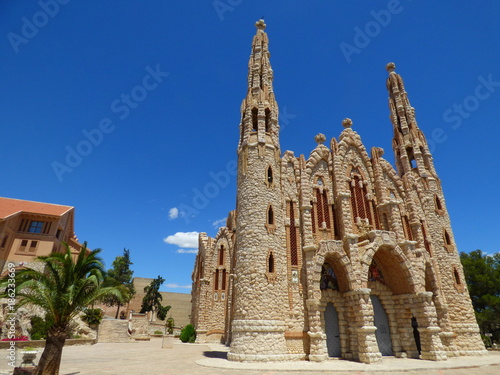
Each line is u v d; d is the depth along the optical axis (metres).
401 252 30.23
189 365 23.30
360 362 25.47
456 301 32.69
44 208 58.41
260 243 28.14
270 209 29.97
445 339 30.27
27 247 52.84
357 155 37.16
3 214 52.12
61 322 18.86
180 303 100.69
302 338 26.70
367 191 35.50
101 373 19.52
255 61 38.69
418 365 23.88
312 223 32.06
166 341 40.75
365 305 26.89
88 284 19.75
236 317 26.86
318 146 35.56
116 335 54.75
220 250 54.19
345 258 28.61
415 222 34.47
